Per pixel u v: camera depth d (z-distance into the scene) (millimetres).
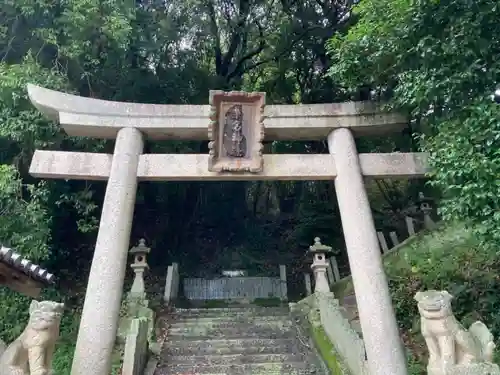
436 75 6398
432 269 10195
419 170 8125
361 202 7742
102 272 7082
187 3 15242
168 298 14289
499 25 6043
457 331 5254
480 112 5887
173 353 9594
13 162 11234
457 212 6047
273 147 18406
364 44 7352
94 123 8195
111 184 7730
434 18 6453
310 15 16562
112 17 10742
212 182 20984
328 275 14477
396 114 8305
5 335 10078
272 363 8961
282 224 21188
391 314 6879
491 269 9172
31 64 10586
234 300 16562
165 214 19203
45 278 6992
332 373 8219
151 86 14391
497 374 4910
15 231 10102
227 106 8023
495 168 5598
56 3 10945
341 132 8375
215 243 19766
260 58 18266
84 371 6387
